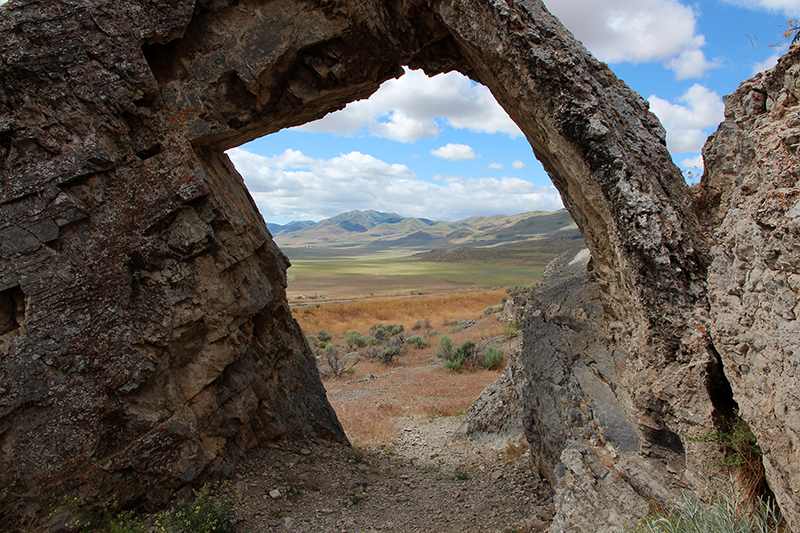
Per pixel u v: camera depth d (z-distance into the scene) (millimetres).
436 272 159125
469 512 7332
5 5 5914
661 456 4906
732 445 4145
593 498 4887
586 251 9734
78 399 6137
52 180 6125
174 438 6660
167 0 6512
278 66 7316
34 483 5883
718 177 5535
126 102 6516
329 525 6852
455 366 20000
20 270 6008
